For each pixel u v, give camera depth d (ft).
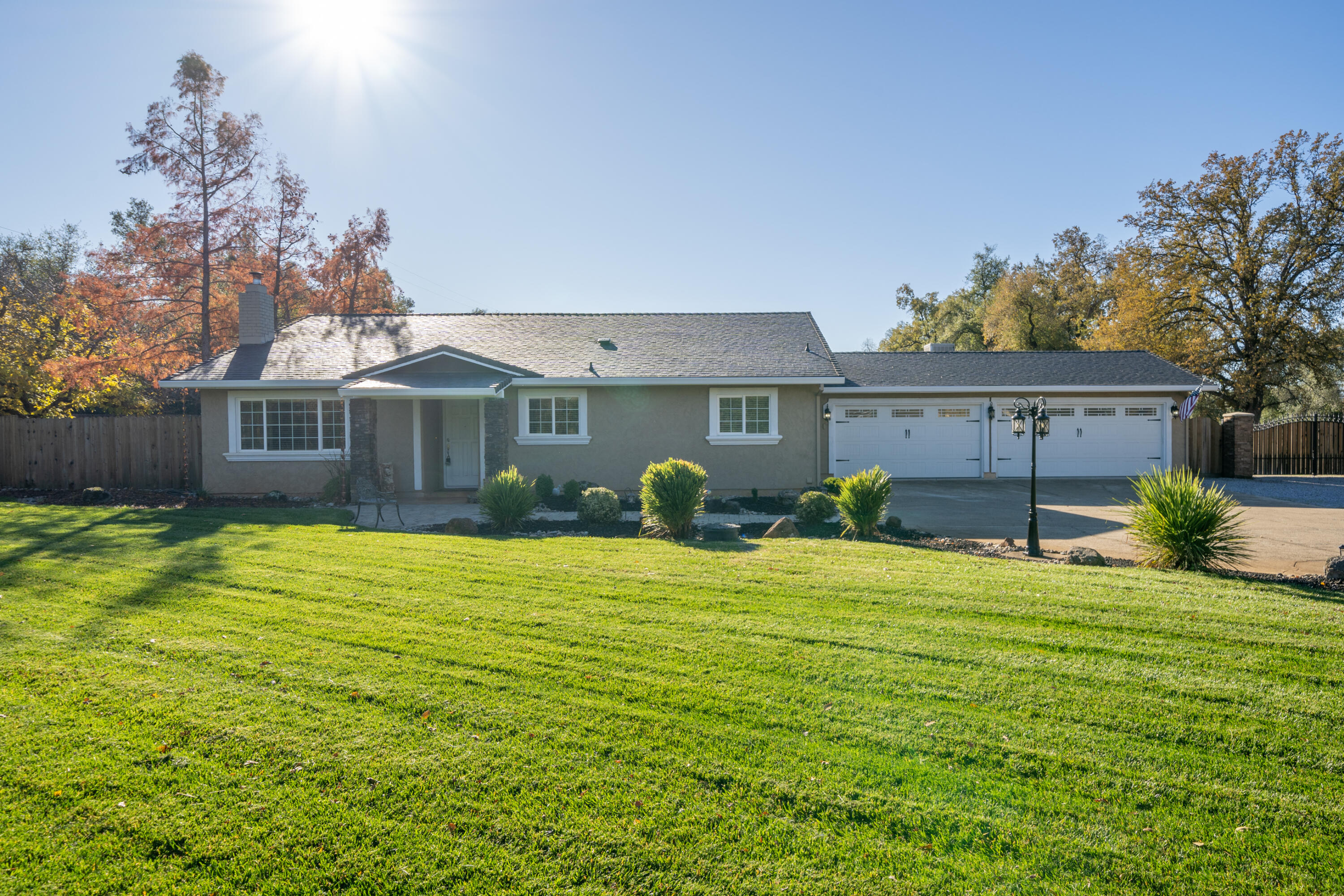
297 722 14.44
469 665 17.44
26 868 10.30
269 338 59.93
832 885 10.11
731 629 20.29
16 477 57.41
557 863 10.52
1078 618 21.34
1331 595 24.56
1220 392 101.09
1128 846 10.93
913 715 14.99
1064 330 123.95
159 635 19.36
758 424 54.49
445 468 56.75
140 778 12.44
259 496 51.98
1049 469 66.23
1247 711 15.28
